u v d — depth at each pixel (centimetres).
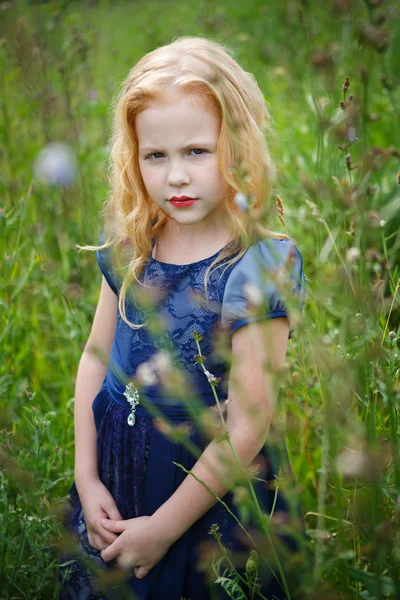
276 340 147
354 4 143
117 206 171
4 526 170
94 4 400
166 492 155
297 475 202
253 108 159
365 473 113
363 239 139
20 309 243
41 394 237
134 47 483
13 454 175
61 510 179
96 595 163
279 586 157
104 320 177
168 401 154
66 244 272
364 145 139
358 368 123
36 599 162
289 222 273
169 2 622
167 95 146
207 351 153
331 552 123
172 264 160
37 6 335
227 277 151
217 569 140
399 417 157
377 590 114
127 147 162
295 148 331
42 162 177
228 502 154
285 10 479
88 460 168
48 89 315
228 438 123
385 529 116
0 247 260
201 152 148
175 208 150
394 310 233
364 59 144
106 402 166
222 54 158
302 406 202
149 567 153
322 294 135
